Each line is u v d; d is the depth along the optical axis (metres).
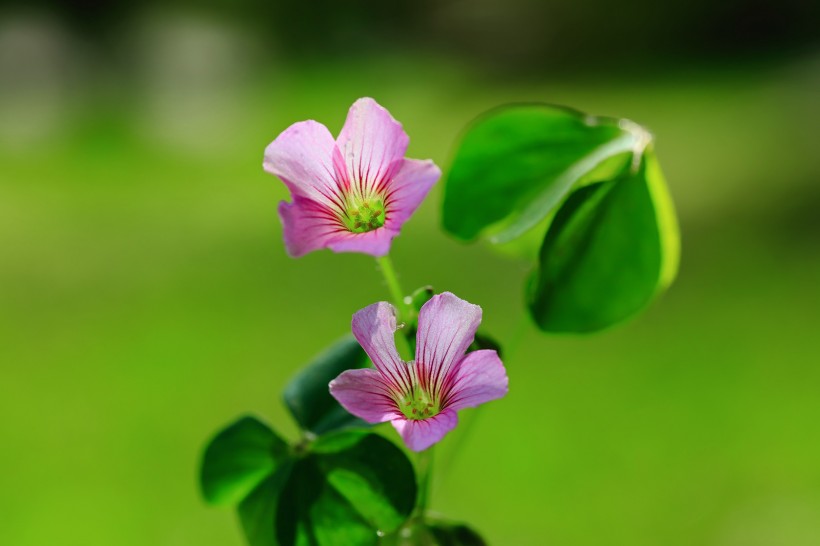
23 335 0.99
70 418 0.81
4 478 0.73
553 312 0.24
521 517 0.64
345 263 1.13
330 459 0.23
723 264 1.09
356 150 0.22
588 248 0.24
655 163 0.25
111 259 1.21
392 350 0.22
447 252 1.13
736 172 1.43
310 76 2.56
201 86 2.38
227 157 1.78
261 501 0.24
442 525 0.23
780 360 0.84
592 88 2.26
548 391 0.81
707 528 0.62
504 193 0.25
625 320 0.24
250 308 1.01
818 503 0.63
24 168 1.71
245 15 2.75
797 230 1.17
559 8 2.59
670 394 0.79
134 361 0.91
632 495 0.66
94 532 0.66
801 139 1.53
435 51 2.73
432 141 1.88
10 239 1.30
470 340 0.22
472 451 0.72
